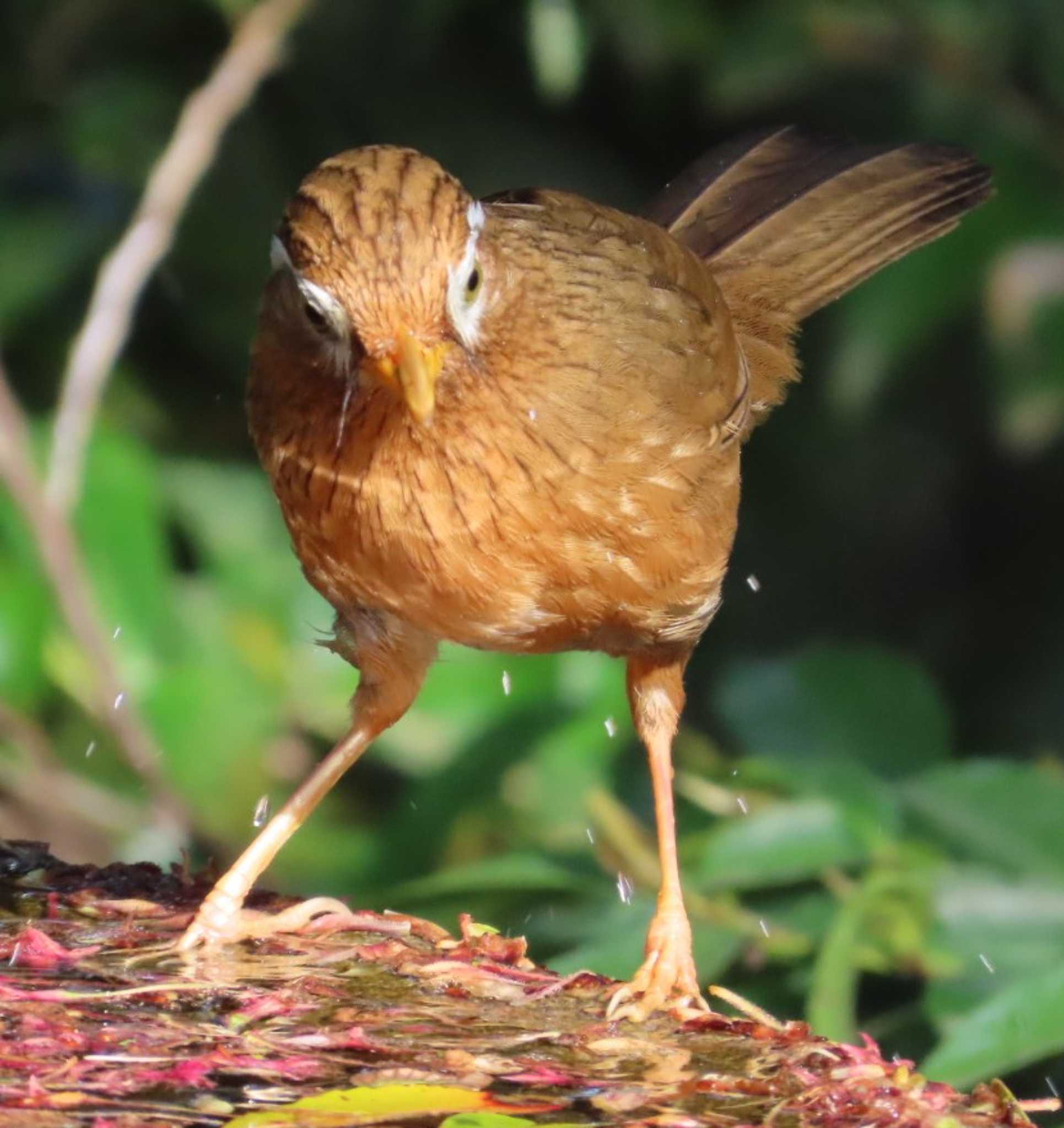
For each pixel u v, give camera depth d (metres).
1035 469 16.00
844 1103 6.38
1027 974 9.53
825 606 15.93
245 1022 6.98
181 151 12.55
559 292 7.96
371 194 7.40
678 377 8.39
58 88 15.22
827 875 10.04
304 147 15.26
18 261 14.70
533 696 13.05
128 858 13.31
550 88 14.45
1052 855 10.16
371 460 7.75
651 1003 7.36
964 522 16.31
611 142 15.90
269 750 13.55
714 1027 7.12
